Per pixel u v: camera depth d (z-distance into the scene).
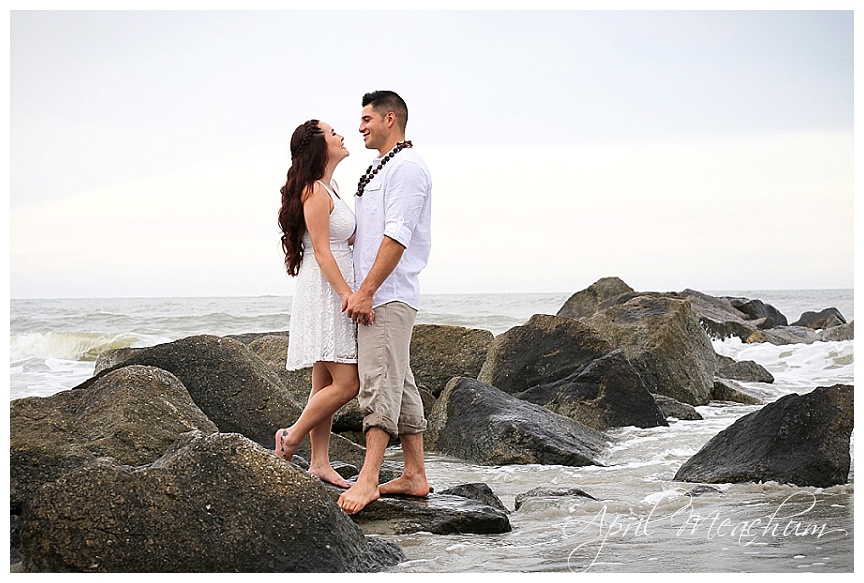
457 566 3.87
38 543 3.66
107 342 18.03
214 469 3.82
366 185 4.87
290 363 4.89
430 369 9.78
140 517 3.68
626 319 10.53
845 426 5.59
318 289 4.84
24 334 18.28
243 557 3.65
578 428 7.35
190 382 6.66
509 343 9.38
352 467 5.50
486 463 6.74
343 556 3.76
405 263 4.80
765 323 19.06
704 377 10.42
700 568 3.80
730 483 5.62
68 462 4.93
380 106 4.90
